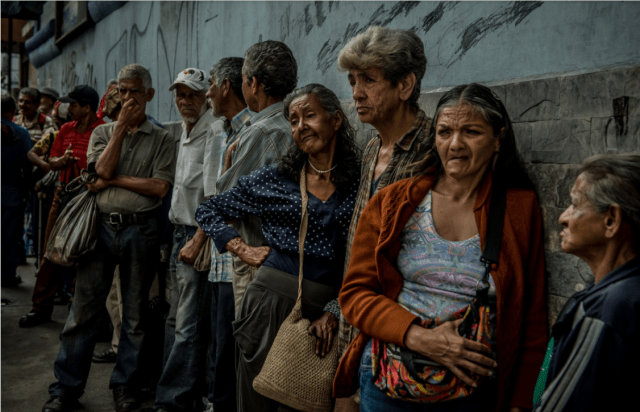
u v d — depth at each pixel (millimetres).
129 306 3299
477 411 1391
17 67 15117
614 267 1111
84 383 3289
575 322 1103
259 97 2387
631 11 1457
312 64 2986
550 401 1102
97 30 6961
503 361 1383
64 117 5422
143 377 3400
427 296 1449
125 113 3141
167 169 3330
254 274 2307
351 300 1556
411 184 1522
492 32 1896
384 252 1521
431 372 1378
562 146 1534
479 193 1458
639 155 1092
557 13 1664
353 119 2533
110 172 3154
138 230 3236
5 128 5738
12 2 9719
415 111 1816
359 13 2594
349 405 1860
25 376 3801
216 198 2211
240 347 2080
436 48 2160
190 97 2986
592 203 1102
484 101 1382
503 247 1396
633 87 1368
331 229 1981
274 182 2078
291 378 1864
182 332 2939
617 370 1020
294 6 3131
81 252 3133
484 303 1365
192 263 2883
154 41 5195
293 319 1939
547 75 1657
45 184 5125
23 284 6379
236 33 3768
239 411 2127
